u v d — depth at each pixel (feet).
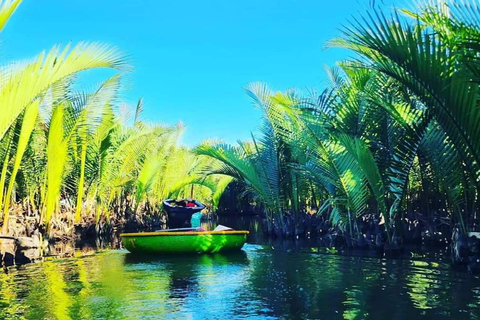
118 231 71.15
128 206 80.18
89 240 55.31
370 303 20.01
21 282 26.30
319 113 38.83
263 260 33.53
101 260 35.32
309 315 18.47
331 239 44.42
